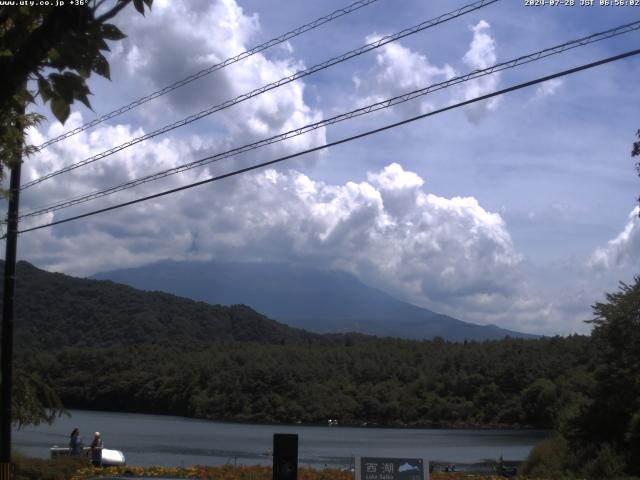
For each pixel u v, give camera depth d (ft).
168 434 264.93
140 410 403.13
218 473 77.77
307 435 300.20
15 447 122.83
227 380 393.70
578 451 101.91
